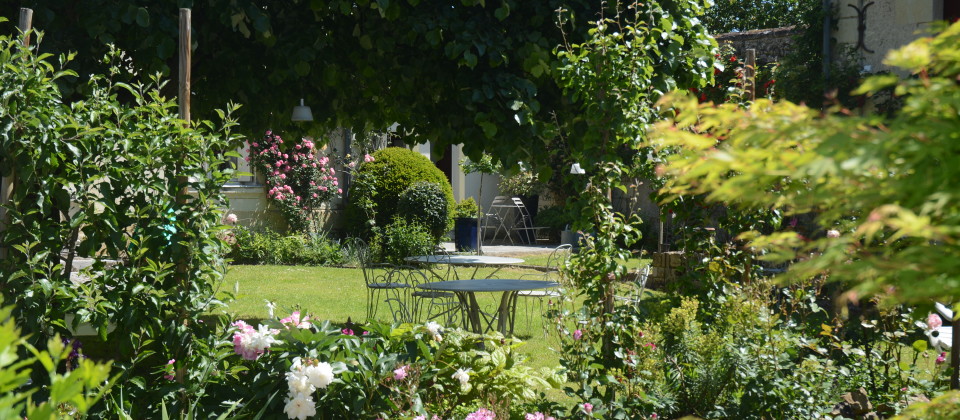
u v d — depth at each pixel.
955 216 0.80
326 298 9.45
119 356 4.25
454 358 4.12
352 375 3.43
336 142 15.30
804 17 8.46
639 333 3.83
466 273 11.45
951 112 0.86
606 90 4.30
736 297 4.04
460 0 5.79
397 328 3.89
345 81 6.55
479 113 5.62
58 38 4.92
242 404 3.44
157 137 3.57
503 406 3.81
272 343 3.54
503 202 18.42
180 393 3.45
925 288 0.81
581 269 4.17
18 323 3.27
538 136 5.85
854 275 0.89
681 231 4.78
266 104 6.32
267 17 5.28
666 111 4.39
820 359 3.77
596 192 4.25
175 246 3.51
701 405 3.71
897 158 0.85
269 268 12.51
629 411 3.57
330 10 5.97
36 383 3.33
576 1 5.70
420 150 16.98
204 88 6.23
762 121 0.96
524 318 8.08
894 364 3.89
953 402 1.08
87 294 3.39
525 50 5.64
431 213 14.25
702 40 6.11
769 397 3.48
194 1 5.45
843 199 0.91
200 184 3.66
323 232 14.85
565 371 3.85
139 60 5.22
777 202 0.98
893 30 7.86
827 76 8.18
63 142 3.44
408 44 6.09
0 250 3.44
